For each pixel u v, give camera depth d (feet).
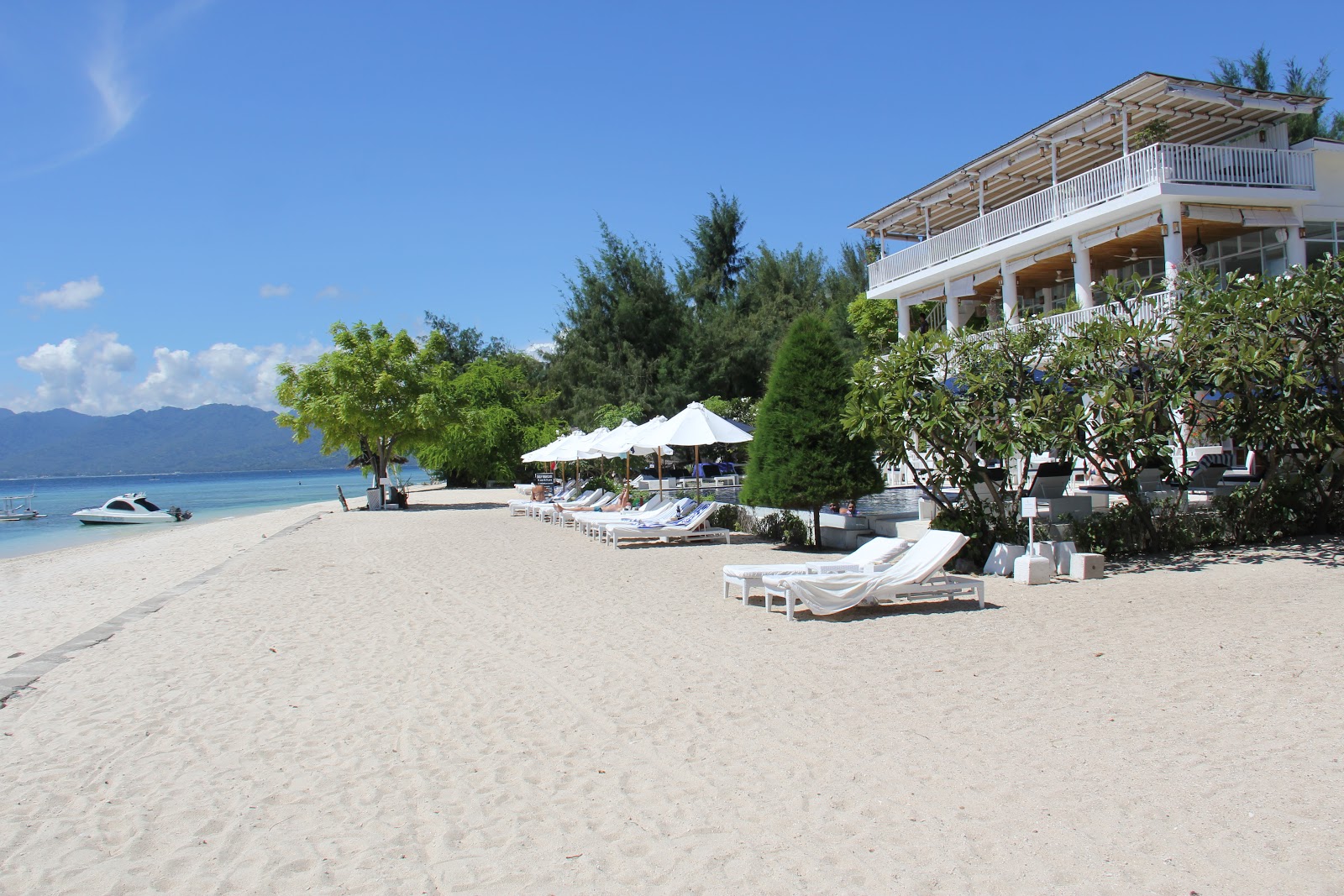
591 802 13.70
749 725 17.13
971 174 75.66
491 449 155.33
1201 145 58.23
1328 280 35.83
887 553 31.01
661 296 138.82
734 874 11.18
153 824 13.37
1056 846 11.57
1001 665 20.80
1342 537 39.50
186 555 60.80
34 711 19.58
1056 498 43.65
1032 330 36.47
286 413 107.45
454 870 11.58
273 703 19.84
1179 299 39.06
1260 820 12.07
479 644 25.29
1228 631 23.29
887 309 117.80
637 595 32.83
